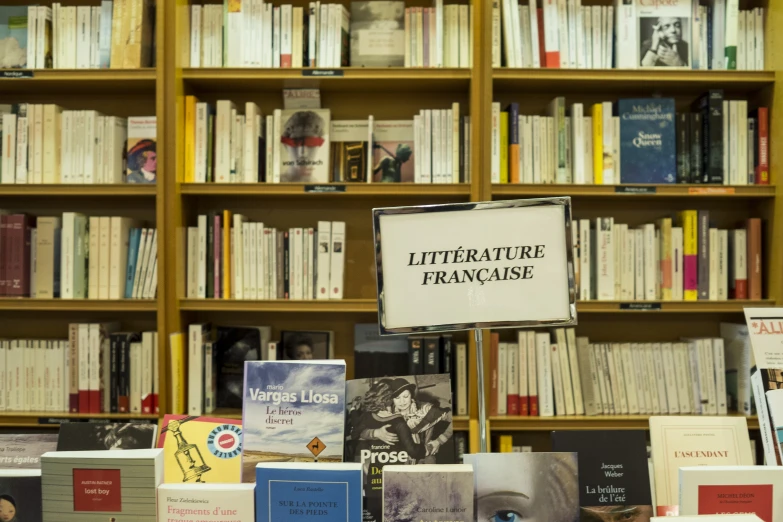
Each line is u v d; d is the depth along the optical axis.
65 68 2.62
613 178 2.68
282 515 1.11
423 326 1.40
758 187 2.63
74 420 2.58
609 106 2.68
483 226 1.41
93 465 1.14
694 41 2.69
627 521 1.29
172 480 1.39
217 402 2.79
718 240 2.69
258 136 2.71
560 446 1.34
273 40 2.69
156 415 2.61
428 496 1.12
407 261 1.42
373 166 2.87
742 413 2.63
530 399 2.63
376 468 1.32
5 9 2.74
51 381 2.67
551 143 2.69
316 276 2.68
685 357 2.68
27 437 1.55
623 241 2.68
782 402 1.38
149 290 2.66
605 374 2.67
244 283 2.68
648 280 2.67
